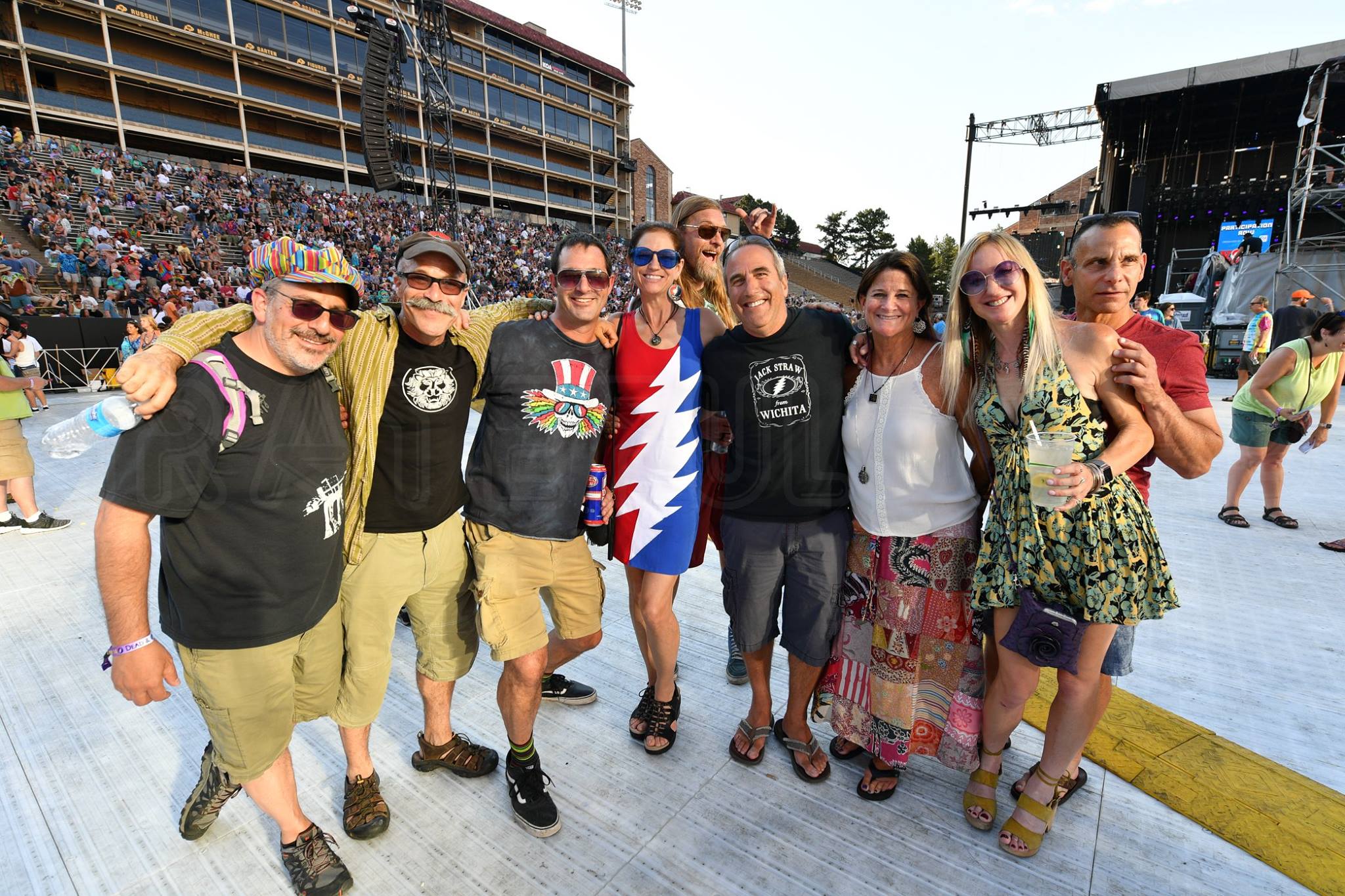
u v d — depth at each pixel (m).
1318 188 13.63
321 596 1.71
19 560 4.11
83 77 29.38
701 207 2.90
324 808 2.09
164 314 13.98
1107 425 1.78
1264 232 20.03
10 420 4.52
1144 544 1.71
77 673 2.82
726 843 1.94
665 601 2.29
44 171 22.33
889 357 2.04
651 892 1.77
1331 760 2.23
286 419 1.55
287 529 1.58
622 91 57.56
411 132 41.72
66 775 2.20
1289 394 4.44
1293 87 18.52
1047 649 1.72
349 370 1.76
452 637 2.09
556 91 52.12
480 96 46.25
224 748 1.64
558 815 2.04
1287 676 2.75
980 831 1.98
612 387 2.33
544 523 2.05
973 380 1.94
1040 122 21.70
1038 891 1.75
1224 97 19.39
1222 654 2.94
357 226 29.77
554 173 52.06
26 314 12.95
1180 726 2.41
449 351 1.93
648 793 2.16
